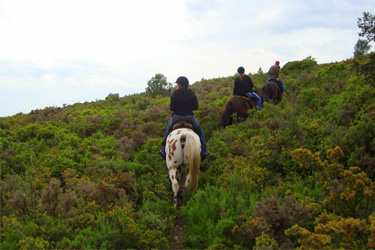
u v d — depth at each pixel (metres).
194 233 4.85
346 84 10.69
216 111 11.40
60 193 5.42
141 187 6.28
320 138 6.40
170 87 20.80
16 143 9.42
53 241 4.37
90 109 15.53
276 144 6.84
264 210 4.41
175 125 6.26
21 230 4.74
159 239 4.52
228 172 6.51
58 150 8.51
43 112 15.49
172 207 5.58
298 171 6.11
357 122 6.41
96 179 6.45
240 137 8.05
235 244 4.30
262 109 9.78
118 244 4.44
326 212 4.30
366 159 5.17
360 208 4.35
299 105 10.12
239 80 9.80
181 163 5.57
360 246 3.48
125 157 8.09
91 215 4.96
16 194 5.26
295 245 4.04
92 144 9.19
